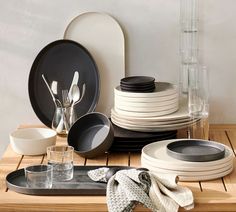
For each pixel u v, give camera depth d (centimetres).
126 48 272
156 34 270
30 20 271
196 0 265
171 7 267
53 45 270
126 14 269
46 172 198
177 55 271
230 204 185
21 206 187
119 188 190
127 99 239
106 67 273
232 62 271
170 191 190
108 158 229
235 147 241
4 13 270
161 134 236
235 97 274
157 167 206
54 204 187
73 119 255
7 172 214
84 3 268
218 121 277
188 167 203
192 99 235
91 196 193
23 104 279
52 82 273
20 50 274
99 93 270
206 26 268
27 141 230
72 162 207
